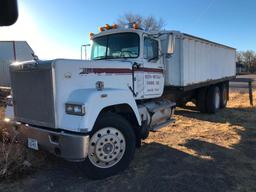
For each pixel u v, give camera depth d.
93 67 4.61
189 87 8.62
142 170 4.82
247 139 6.86
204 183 4.30
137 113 4.95
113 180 4.43
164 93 7.39
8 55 26.03
